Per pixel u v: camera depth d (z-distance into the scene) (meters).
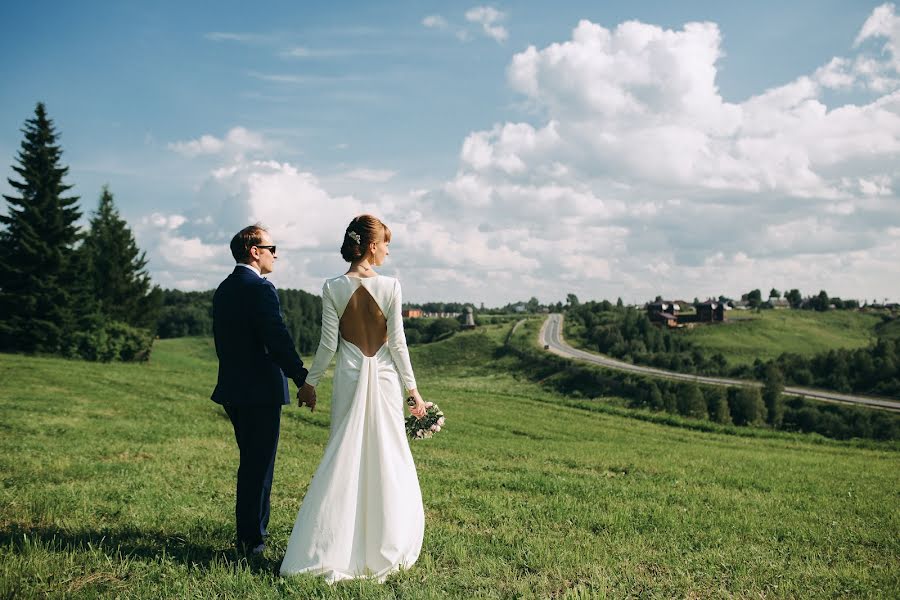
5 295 50.66
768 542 5.90
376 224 4.41
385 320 4.34
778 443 24.14
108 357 55.66
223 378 4.49
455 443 16.02
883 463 18.25
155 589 3.66
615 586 4.13
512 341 157.88
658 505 7.47
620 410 33.38
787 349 163.62
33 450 9.66
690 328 188.62
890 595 4.36
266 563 4.30
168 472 8.23
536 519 6.29
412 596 3.57
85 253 56.00
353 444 4.10
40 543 4.36
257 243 4.68
